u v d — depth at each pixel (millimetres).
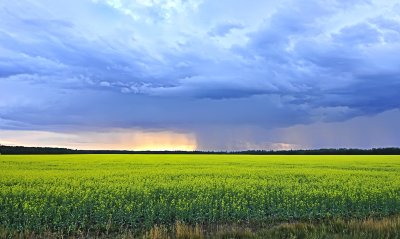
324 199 14977
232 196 15969
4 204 13258
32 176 23547
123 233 10664
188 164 38219
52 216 12000
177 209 12797
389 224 10406
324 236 9570
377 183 20312
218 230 11008
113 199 14617
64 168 31547
